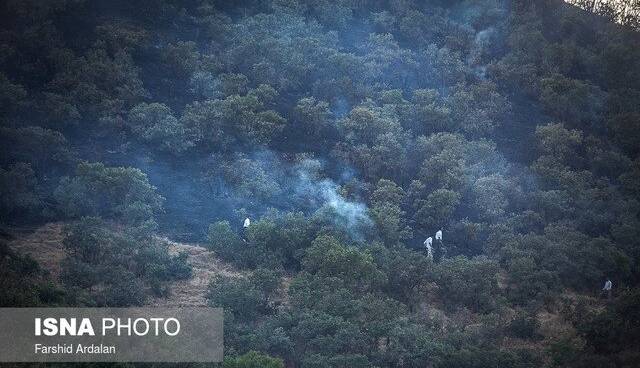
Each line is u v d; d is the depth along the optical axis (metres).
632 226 197.00
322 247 168.00
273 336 139.50
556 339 159.12
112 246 158.88
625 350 149.00
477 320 164.38
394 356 141.25
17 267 142.50
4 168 176.75
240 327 142.50
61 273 148.00
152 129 198.62
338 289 157.50
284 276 169.75
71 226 159.50
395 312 154.12
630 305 163.00
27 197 170.25
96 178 176.00
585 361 144.25
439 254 186.25
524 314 162.00
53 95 198.75
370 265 164.25
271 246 174.12
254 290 152.62
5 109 192.25
